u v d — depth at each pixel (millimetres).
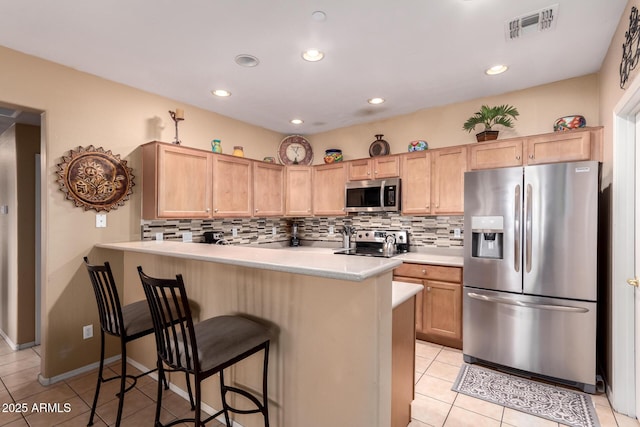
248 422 1830
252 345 1536
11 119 3111
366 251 3830
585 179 2205
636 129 1949
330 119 3949
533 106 2980
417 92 3104
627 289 1995
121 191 2814
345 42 2207
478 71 2658
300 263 1450
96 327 2658
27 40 2164
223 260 1636
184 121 3350
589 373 2207
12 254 3182
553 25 2018
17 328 3045
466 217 2713
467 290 2703
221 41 2191
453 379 2439
